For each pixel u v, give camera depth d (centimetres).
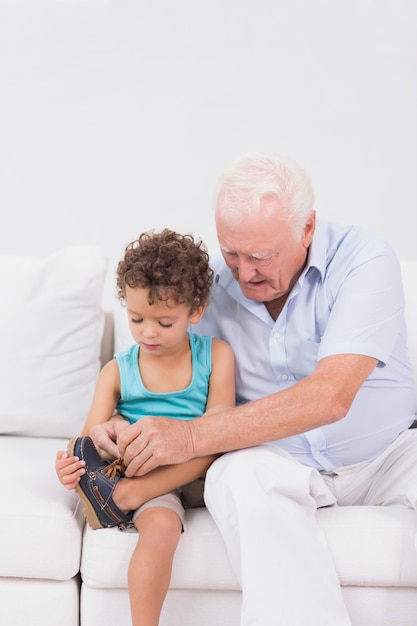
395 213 339
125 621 177
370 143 337
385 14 331
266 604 159
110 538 174
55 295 238
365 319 180
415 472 188
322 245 192
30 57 335
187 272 179
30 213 342
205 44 333
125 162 339
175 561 174
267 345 198
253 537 163
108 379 194
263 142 337
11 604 178
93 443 178
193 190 339
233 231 175
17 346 234
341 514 178
